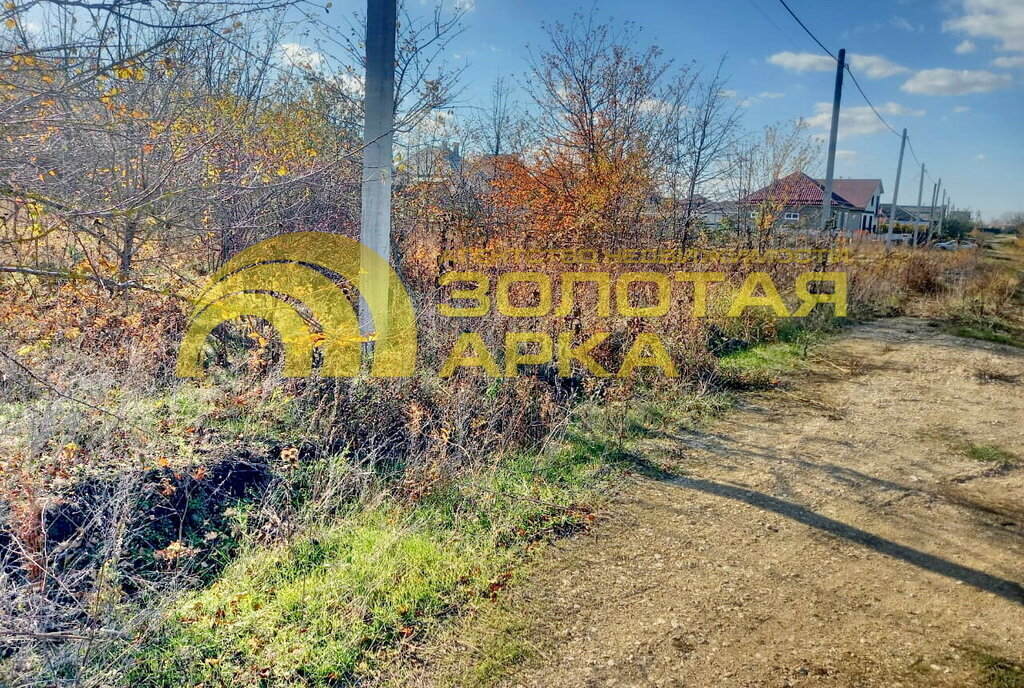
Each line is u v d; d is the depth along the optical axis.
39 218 4.17
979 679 3.07
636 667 3.14
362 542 3.94
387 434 5.23
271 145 6.57
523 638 3.33
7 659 2.87
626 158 10.58
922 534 4.54
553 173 10.06
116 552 3.37
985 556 4.26
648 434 6.20
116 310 5.54
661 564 4.05
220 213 5.71
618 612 3.57
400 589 3.61
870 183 50.19
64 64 3.91
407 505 4.41
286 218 6.16
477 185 9.22
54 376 4.71
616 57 10.59
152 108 5.80
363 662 3.12
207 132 5.63
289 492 4.35
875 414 7.16
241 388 5.29
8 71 3.87
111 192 5.05
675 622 3.49
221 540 3.91
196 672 2.97
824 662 3.18
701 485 5.20
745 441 6.18
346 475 4.49
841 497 5.07
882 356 9.85
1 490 3.48
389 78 5.66
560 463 5.37
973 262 18.67
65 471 3.84
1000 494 5.23
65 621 3.07
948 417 7.11
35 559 3.20
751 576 3.95
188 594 3.44
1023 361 9.77
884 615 3.59
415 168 8.73
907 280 15.70
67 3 3.62
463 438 5.18
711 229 13.66
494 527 4.30
